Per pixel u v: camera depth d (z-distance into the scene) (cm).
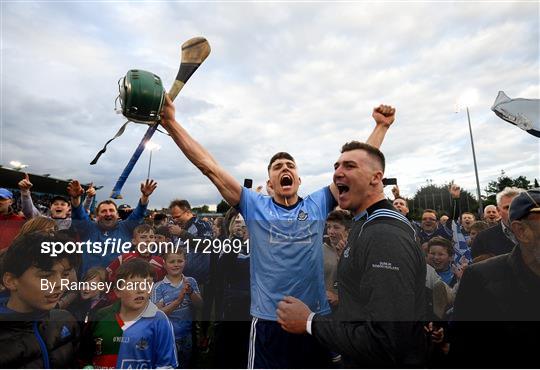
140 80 157
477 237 266
